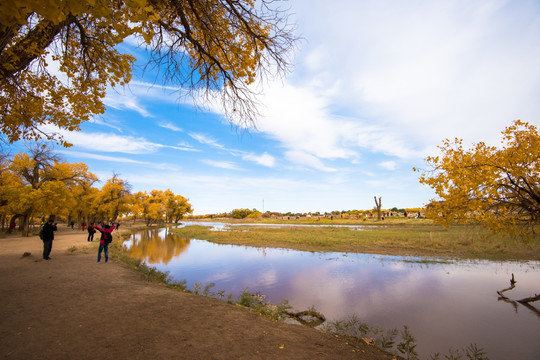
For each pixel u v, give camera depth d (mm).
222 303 6402
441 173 6145
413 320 6449
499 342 5336
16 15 1711
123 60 4691
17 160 25547
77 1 1944
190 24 4383
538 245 16438
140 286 7508
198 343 3883
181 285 8875
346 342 4891
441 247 17078
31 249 15594
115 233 31719
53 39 4164
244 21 3934
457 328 5988
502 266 12094
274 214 131375
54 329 4172
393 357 4559
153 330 4273
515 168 5305
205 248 20344
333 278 10484
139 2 2248
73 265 10336
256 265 13250
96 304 5562
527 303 7488
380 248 17734
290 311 6934
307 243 20750
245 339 4211
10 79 4695
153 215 60656
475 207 5691
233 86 4609
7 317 4645
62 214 32750
